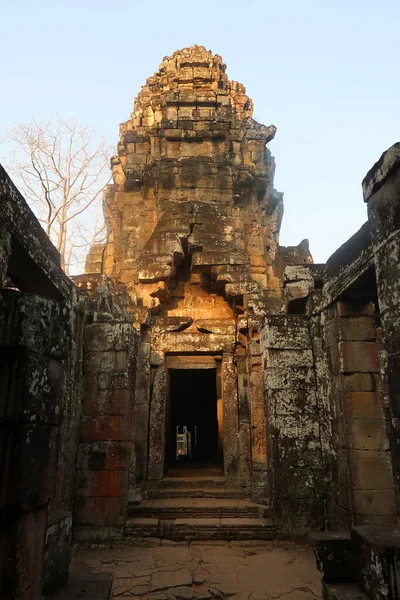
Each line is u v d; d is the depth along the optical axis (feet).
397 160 15.14
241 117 59.88
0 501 10.23
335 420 24.57
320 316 28.89
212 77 59.47
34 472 10.94
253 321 38.55
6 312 11.12
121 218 53.98
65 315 12.82
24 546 10.56
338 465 23.91
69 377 23.79
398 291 15.12
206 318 46.03
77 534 27.14
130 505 31.65
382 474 21.90
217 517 30.42
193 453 74.59
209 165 51.90
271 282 51.42
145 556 24.39
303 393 28.73
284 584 19.83
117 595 18.61
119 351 30.50
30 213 16.26
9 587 10.07
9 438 10.57
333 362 24.75
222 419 42.52
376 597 12.35
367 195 17.40
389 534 13.53
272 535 26.99
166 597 18.43
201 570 21.81
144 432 39.73
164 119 54.19
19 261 16.72
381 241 16.37
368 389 23.09
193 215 46.26
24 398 10.75
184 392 68.64
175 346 43.04
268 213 55.47
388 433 22.72
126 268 49.60
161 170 51.29
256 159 54.95
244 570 21.79
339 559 14.64
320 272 30.17
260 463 35.09
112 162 58.59
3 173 13.96
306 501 27.20
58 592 15.43
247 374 41.09
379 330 28.37
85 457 28.63
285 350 29.35
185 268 48.24
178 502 33.37
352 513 21.68
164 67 62.49
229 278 43.19
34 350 11.21
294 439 28.07
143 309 40.81
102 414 29.37
